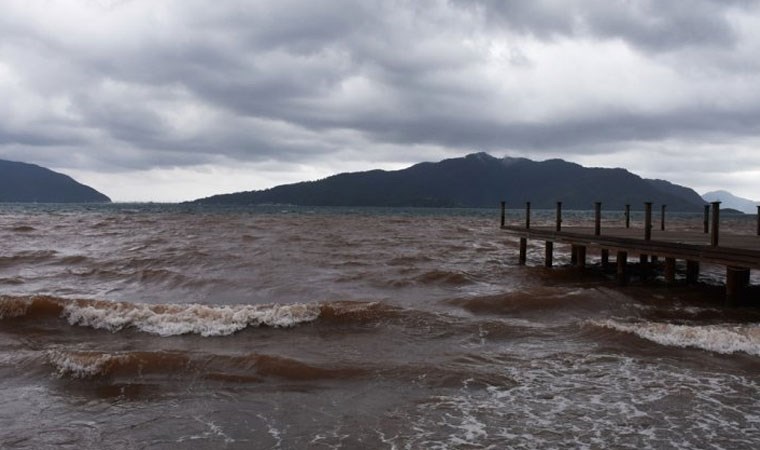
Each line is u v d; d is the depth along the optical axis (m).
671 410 7.60
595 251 32.22
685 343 10.70
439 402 7.91
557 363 9.71
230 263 22.70
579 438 6.72
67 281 18.45
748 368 9.42
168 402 7.91
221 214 87.31
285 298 15.94
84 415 7.42
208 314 12.48
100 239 34.75
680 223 77.12
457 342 11.17
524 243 25.00
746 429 6.98
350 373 9.06
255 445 6.52
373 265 23.28
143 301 15.34
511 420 7.27
